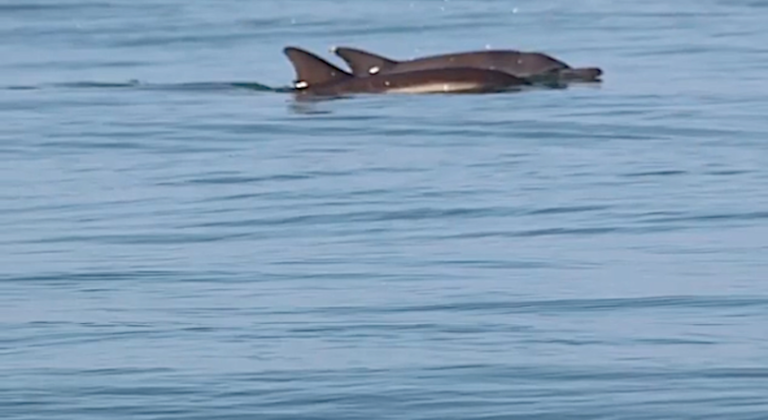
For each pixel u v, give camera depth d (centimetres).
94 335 3378
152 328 3431
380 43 10575
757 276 3822
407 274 3934
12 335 3391
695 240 4272
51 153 6022
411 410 2828
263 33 11031
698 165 5519
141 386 2989
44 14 12300
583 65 8856
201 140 6300
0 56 9719
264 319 3500
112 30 11156
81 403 2892
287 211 4822
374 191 5134
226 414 2816
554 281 3822
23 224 4691
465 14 12225
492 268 3988
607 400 2858
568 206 4809
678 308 3528
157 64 9194
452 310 3553
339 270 4000
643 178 5278
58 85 8175
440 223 4597
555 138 6206
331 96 7550
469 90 7612
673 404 2823
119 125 6706
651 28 10900
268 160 5803
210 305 3647
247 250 4275
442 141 6181
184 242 4400
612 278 3838
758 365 3053
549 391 2917
